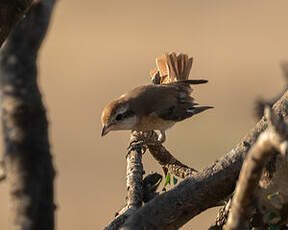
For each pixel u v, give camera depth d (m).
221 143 28.84
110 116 11.95
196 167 26.58
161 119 12.20
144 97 12.16
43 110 7.45
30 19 7.70
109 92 36.41
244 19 47.88
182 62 13.64
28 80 7.56
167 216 5.75
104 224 24.12
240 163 5.91
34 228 7.09
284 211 5.74
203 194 5.86
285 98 6.04
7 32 5.60
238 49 41.94
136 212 5.82
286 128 3.73
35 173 7.21
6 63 7.55
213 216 19.44
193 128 30.45
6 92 7.39
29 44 7.64
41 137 7.38
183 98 12.62
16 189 7.13
